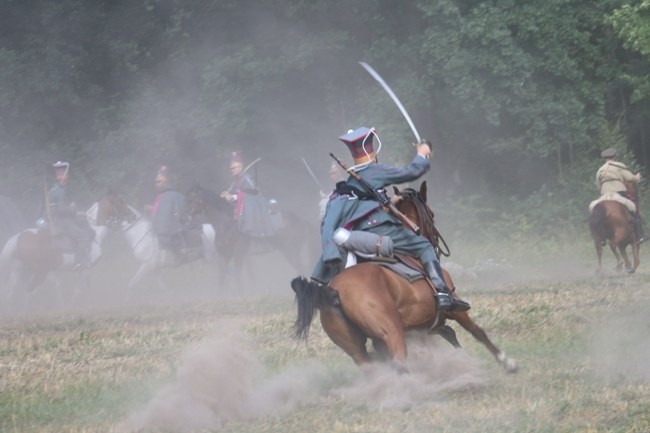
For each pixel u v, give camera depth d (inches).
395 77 3499.0
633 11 3201.3
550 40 3371.1
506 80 3292.3
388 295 930.1
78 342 1514.5
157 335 1537.9
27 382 1167.0
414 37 3412.9
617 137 3572.8
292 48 3449.8
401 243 981.8
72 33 3683.6
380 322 908.6
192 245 2529.5
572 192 3481.8
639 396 942.4
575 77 3410.4
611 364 1137.4
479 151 3774.6
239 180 2439.7
